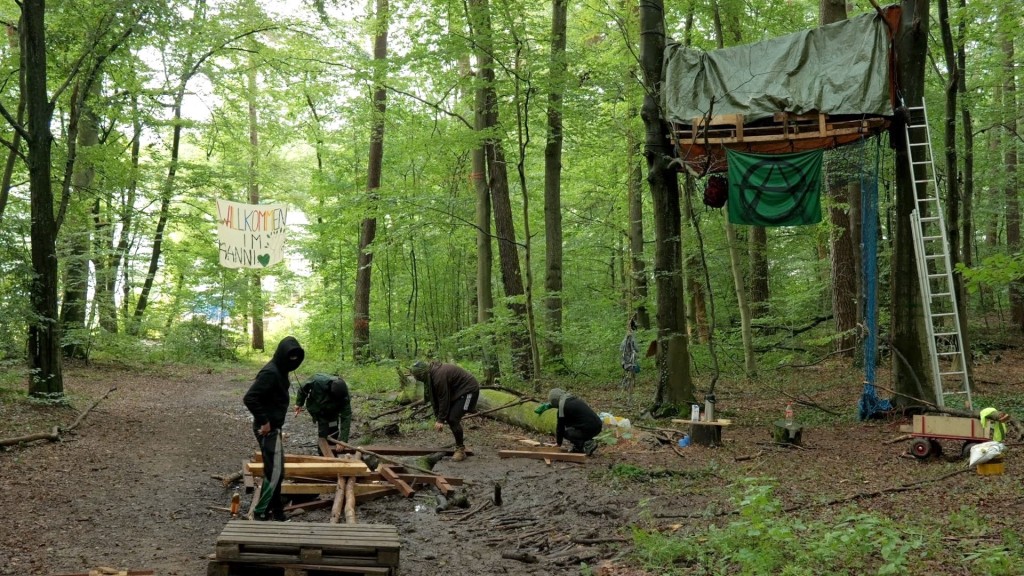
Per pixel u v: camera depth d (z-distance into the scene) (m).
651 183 12.50
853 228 15.54
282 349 6.89
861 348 16.33
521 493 7.99
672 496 7.57
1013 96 16.38
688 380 12.41
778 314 20.50
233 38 17.83
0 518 6.70
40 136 12.41
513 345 17.09
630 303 18.19
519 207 24.22
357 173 26.52
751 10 17.00
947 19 12.42
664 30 12.35
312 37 18.30
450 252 24.52
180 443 10.98
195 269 30.02
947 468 7.94
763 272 20.66
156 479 8.66
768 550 5.16
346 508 7.09
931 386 11.56
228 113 27.38
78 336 19.89
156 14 13.50
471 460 9.72
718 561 5.32
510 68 14.11
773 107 11.26
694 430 10.23
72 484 8.13
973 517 5.95
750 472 8.44
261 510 6.73
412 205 16.44
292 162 33.47
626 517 6.93
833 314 17.77
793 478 8.02
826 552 4.98
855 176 12.21
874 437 10.23
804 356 18.73
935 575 4.73
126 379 19.22
